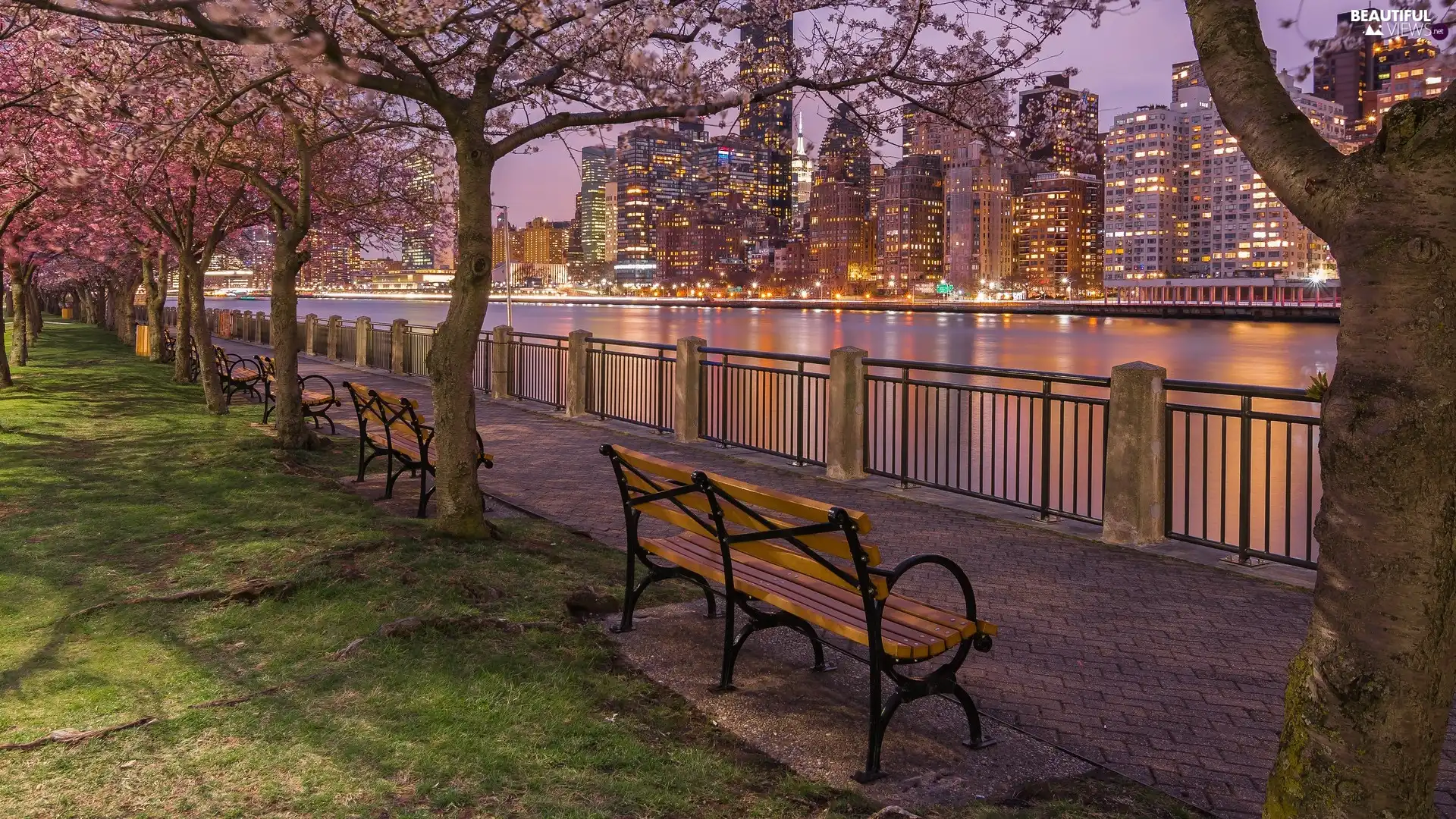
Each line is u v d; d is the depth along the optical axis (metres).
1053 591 6.63
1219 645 5.57
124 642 5.10
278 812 3.37
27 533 7.46
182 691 4.46
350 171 17.95
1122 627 5.88
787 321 166.12
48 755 3.78
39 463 10.62
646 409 15.64
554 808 3.43
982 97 8.09
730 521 4.85
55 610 5.63
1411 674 2.37
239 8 4.84
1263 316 193.88
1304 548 12.30
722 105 7.16
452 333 7.14
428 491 8.61
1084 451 20.62
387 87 6.34
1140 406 7.73
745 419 12.67
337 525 7.71
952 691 4.03
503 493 9.77
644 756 3.87
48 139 13.23
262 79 6.71
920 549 7.78
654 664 4.99
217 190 18.03
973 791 3.72
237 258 31.05
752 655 5.14
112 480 9.70
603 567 6.70
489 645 5.01
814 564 4.16
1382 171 2.35
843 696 4.64
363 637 5.07
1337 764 2.46
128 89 8.66
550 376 18.42
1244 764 4.08
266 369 15.23
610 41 6.75
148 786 3.55
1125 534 7.87
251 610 5.55
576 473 10.94
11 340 39.19
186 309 22.28
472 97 6.95
